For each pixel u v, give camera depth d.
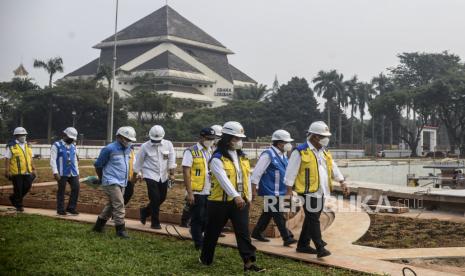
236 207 7.64
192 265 7.79
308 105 91.44
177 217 11.64
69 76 134.25
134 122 76.06
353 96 90.06
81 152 49.78
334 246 9.47
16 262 7.60
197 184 9.23
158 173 10.77
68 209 12.59
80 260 7.87
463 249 9.34
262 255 8.64
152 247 8.95
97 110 73.56
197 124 81.56
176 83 118.62
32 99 73.31
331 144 99.19
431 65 103.44
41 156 46.34
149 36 130.38
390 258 8.57
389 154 84.88
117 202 9.89
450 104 82.56
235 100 101.88
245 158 7.91
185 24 138.75
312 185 8.47
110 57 133.38
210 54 137.25
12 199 13.18
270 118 89.94
